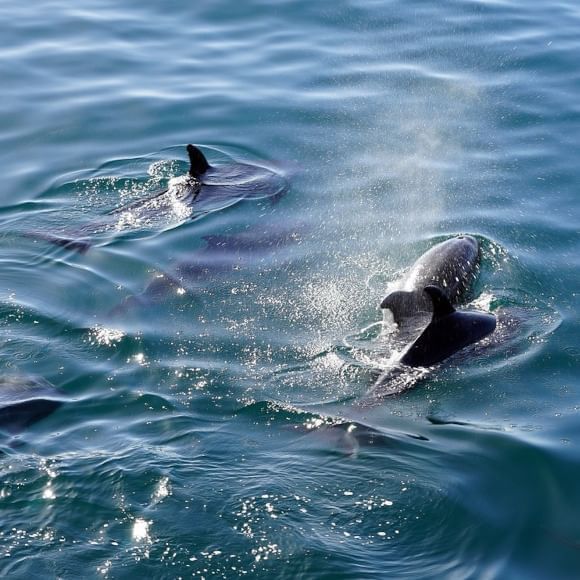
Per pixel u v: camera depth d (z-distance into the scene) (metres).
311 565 9.40
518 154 18.48
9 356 12.90
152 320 13.81
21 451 10.93
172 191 17.36
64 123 19.81
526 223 16.11
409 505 10.16
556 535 9.83
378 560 9.48
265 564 9.44
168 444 11.15
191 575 9.34
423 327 13.60
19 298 14.24
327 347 13.20
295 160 18.61
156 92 20.92
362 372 12.67
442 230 16.06
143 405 11.94
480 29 23.78
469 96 20.77
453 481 10.50
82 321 13.74
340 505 10.16
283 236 16.05
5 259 15.38
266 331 13.59
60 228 16.38
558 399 12.05
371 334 13.50
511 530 9.85
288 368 12.77
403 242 15.77
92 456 10.84
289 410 11.86
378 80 21.50
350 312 14.00
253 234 16.09
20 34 23.44
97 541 9.73
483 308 14.05
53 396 12.06
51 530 9.84
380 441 11.21
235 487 10.38
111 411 11.83
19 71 21.70
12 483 10.38
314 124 19.84
